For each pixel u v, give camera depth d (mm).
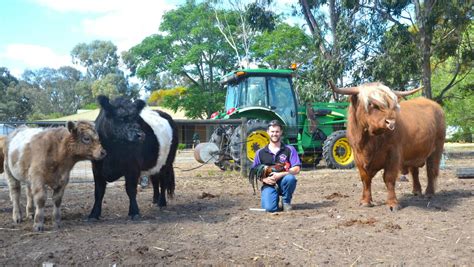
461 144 37062
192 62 38750
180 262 4492
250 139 12820
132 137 6539
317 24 22047
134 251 4859
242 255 4672
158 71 42250
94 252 4883
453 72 27031
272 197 7070
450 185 9758
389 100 6141
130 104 6723
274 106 14102
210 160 13398
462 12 19297
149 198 9117
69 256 4758
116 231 5891
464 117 32031
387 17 19172
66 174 6242
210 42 39188
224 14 34375
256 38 37125
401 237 5234
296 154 7254
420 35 19031
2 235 5812
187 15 40375
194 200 8641
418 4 19141
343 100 20109
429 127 7578
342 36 19188
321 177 11750
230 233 5609
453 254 4582
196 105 39500
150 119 7867
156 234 5680
